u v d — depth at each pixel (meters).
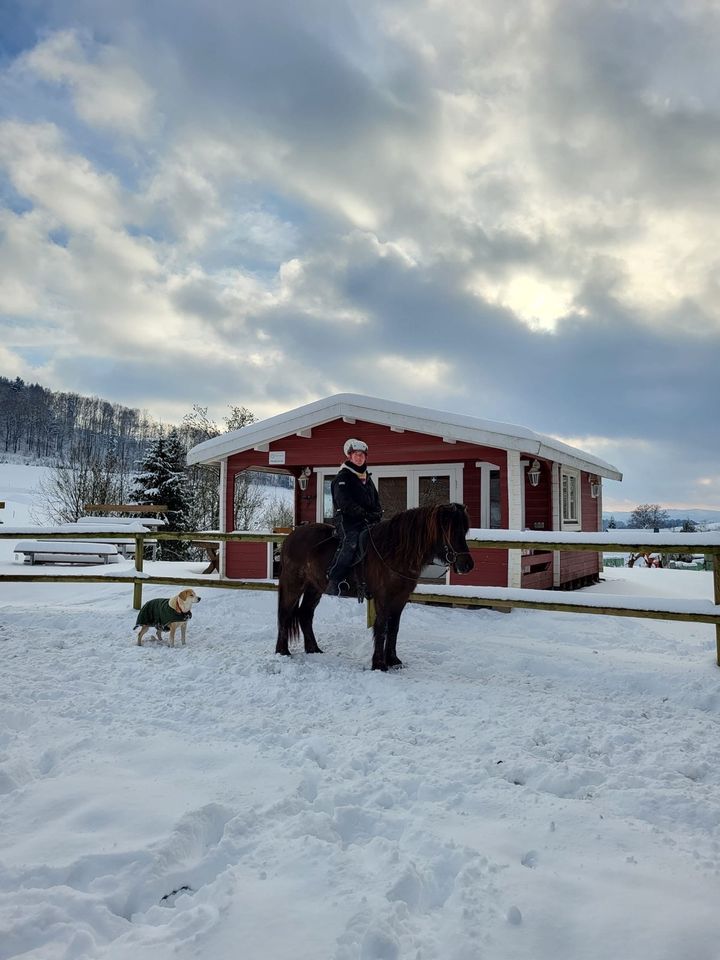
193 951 2.14
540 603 7.30
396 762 3.93
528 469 12.90
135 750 4.08
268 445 13.07
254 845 2.88
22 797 3.32
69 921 2.31
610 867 2.72
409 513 6.44
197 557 31.73
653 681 6.09
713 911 2.40
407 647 7.70
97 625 8.72
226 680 5.96
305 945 2.18
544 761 3.99
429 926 2.34
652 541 7.05
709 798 3.51
